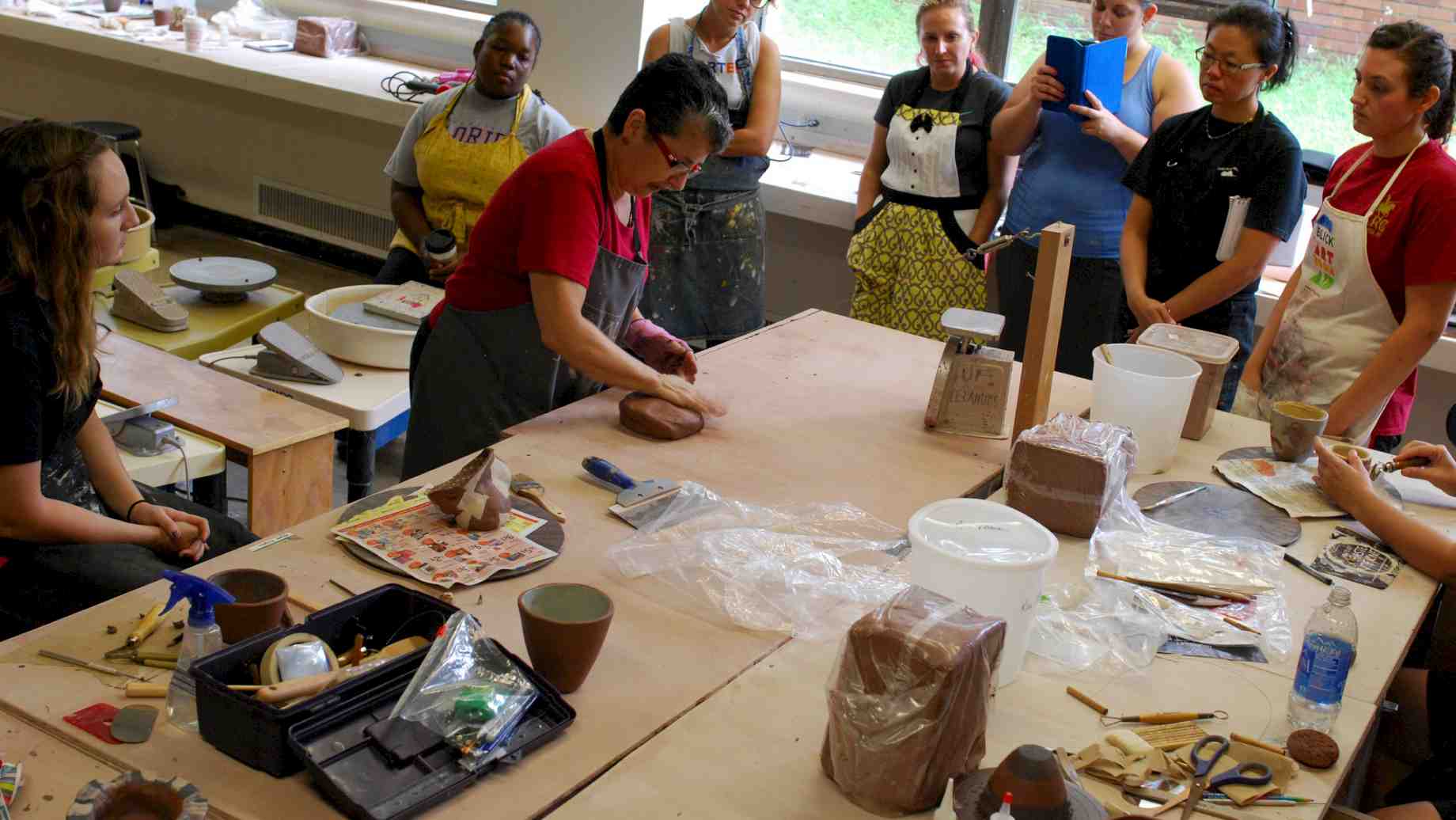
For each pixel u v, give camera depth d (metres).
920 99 3.64
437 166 3.78
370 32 5.29
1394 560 1.94
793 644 1.58
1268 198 2.80
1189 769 1.38
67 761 1.28
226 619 1.40
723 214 3.74
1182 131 2.93
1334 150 3.84
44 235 1.70
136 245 3.46
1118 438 1.98
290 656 1.32
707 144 2.06
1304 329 2.72
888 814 1.28
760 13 4.56
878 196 3.83
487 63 3.69
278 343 2.97
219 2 5.71
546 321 2.13
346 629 1.45
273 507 2.49
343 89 4.61
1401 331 2.51
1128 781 1.35
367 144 5.16
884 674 1.25
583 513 1.87
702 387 2.46
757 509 1.92
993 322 2.31
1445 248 2.43
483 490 1.75
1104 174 3.37
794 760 1.36
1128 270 3.01
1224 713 1.50
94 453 2.01
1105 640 1.64
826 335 2.86
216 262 3.46
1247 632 1.69
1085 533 1.94
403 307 3.24
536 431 2.17
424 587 1.61
